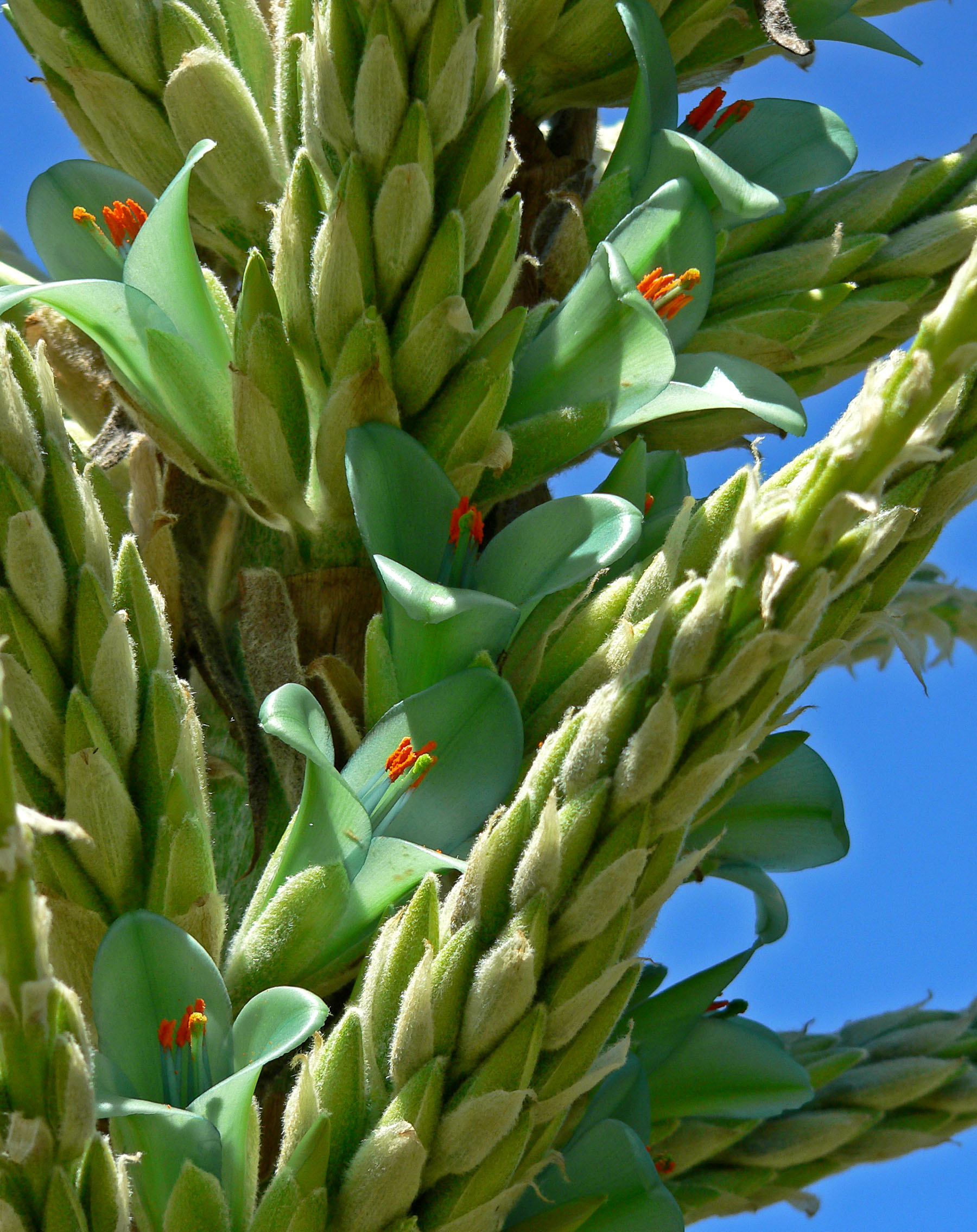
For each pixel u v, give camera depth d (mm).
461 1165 541
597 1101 582
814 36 678
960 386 540
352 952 569
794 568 528
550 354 597
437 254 577
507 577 583
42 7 621
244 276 582
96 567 562
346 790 559
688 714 535
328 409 581
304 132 588
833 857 623
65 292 578
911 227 638
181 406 589
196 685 618
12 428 556
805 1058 642
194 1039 553
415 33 573
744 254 636
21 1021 509
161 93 623
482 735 571
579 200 625
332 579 602
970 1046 641
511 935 537
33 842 510
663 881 545
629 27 623
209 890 566
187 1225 542
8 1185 514
